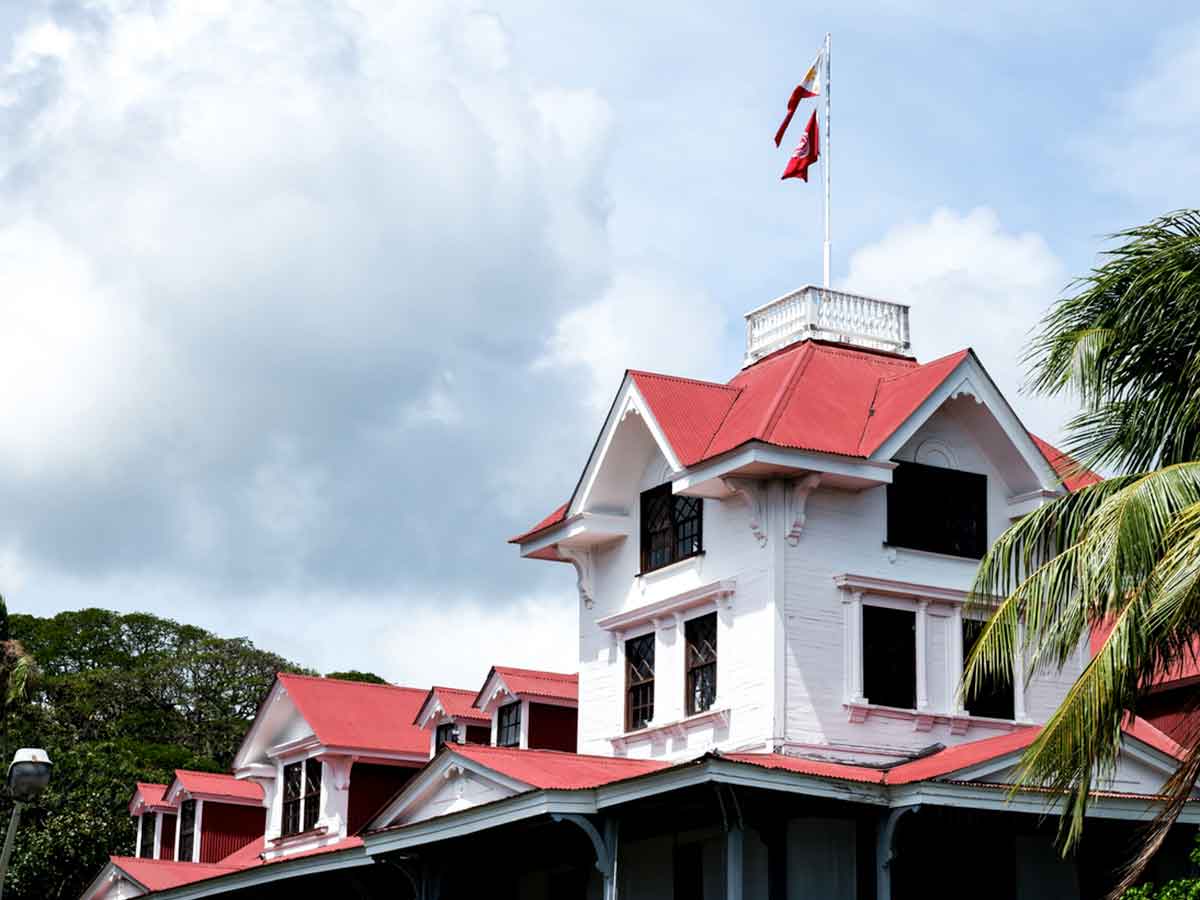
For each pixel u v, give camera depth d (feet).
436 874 107.24
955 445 114.73
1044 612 69.97
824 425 109.60
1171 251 74.33
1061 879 104.22
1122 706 66.85
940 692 111.04
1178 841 103.81
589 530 119.14
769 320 123.54
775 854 97.14
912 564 111.55
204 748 279.28
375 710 150.61
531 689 135.44
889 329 122.83
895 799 94.63
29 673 172.86
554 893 111.55
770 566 107.14
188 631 305.12
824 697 106.52
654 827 104.01
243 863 153.38
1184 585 64.64
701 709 111.24
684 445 111.24
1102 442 78.13
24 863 181.27
